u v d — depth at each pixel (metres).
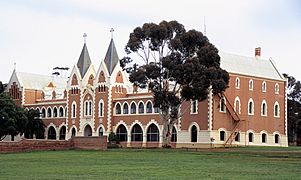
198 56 76.81
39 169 33.38
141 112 100.00
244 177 27.33
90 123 109.62
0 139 108.06
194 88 74.56
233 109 90.50
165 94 77.50
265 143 95.94
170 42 78.69
